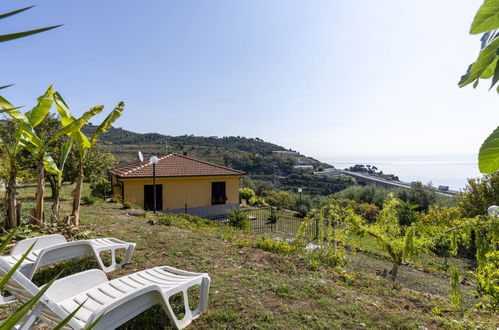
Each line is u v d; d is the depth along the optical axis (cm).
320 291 373
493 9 48
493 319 351
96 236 552
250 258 498
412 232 439
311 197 2516
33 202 947
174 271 324
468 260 835
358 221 525
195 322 283
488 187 1121
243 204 2022
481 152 56
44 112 537
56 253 345
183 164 1566
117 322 216
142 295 236
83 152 602
